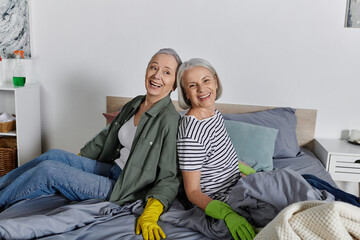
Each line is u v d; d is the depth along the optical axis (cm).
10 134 294
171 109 171
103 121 318
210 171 158
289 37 279
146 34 296
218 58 290
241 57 287
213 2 283
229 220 134
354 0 266
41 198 167
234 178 164
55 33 309
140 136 167
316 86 283
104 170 195
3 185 178
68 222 136
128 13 296
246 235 130
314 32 276
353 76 278
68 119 323
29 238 128
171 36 293
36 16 308
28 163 187
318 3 271
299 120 287
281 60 283
